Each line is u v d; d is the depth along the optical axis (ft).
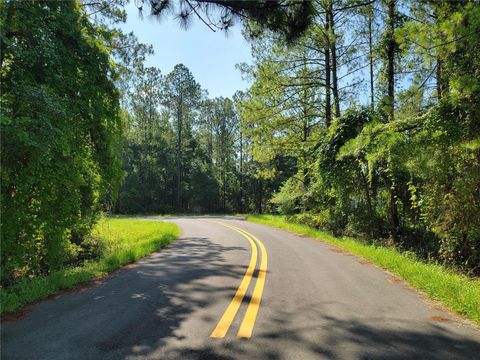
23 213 28.96
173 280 26.53
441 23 27.68
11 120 24.34
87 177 38.17
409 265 29.37
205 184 206.69
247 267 31.40
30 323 17.16
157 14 19.83
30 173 28.43
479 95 30.83
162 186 206.59
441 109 35.81
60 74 31.94
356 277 27.12
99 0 52.90
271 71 76.79
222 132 214.69
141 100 189.78
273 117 82.74
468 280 28.50
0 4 26.68
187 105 192.95
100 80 38.19
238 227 80.64
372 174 52.65
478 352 13.64
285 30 20.10
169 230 71.56
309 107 85.10
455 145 35.12
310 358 13.08
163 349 13.92
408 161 38.22
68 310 19.25
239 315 17.95
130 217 145.18
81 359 13.14
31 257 30.30
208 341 14.66
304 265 32.22
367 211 57.62
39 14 30.22
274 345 14.23
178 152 192.75
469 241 38.34
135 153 195.31
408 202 54.44
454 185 36.70
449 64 31.37
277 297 21.35
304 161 82.89
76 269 30.78
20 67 28.91
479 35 25.77
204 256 38.34
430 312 18.53
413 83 39.70
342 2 52.65
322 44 65.87
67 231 36.24
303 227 71.41
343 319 17.35
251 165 205.67
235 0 18.90
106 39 41.81
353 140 43.45
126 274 29.14
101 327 16.46
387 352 13.61
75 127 34.63
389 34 51.06
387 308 19.19
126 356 13.34
